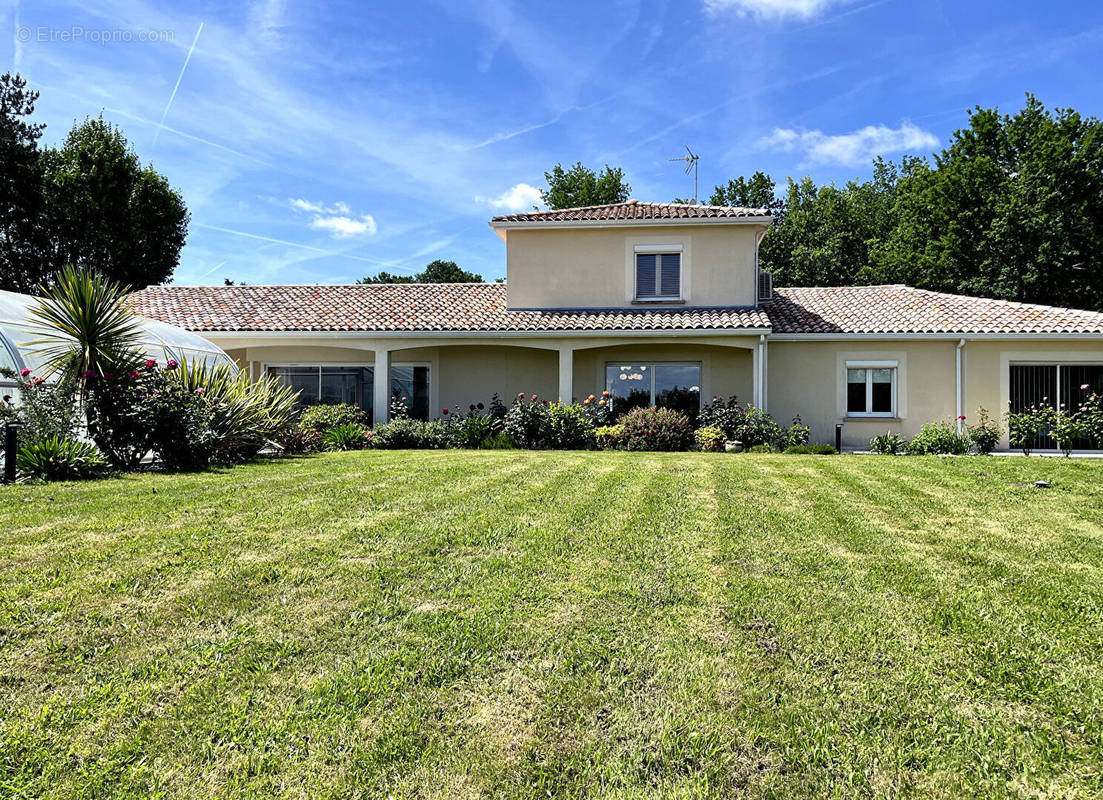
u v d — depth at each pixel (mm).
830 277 39312
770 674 3566
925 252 32844
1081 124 29703
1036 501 8266
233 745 2896
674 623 4211
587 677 3520
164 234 34531
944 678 3543
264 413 12969
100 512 6762
